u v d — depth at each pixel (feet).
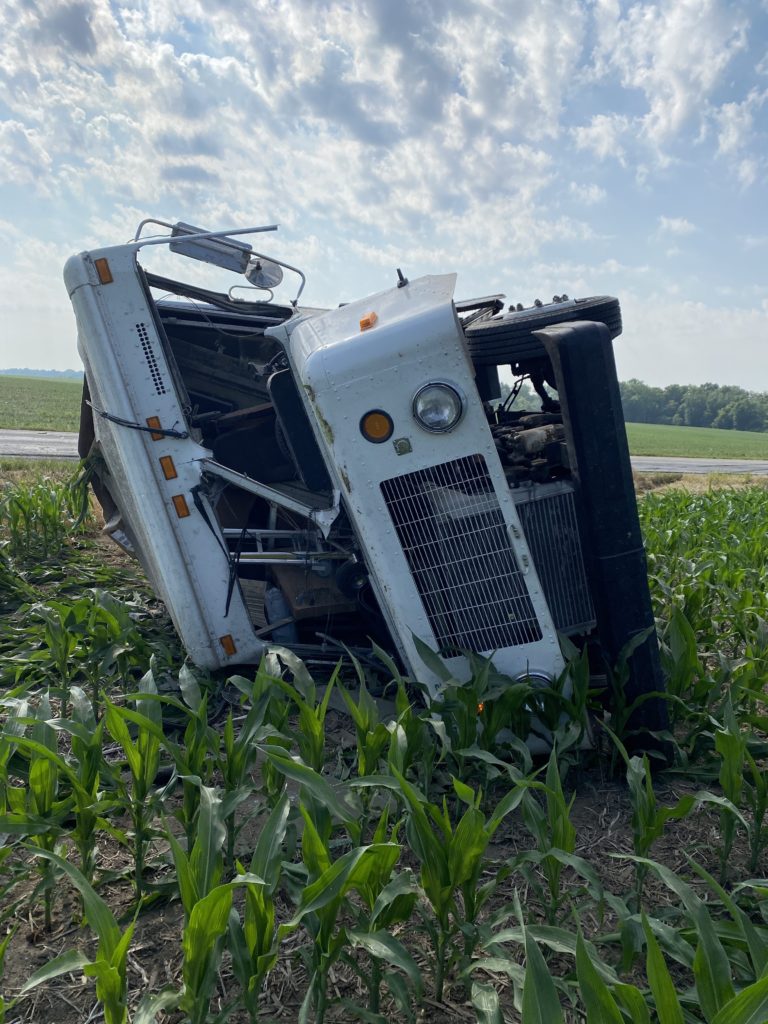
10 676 17.19
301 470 16.40
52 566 27.63
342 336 13.96
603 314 14.76
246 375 19.97
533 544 13.96
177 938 9.52
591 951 7.86
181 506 16.12
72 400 233.14
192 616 16.25
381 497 12.99
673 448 222.89
